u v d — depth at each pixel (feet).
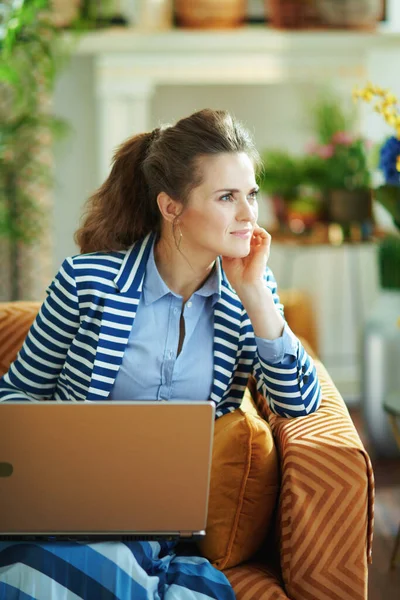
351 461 6.61
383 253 14.32
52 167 16.81
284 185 15.56
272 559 7.46
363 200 15.25
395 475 13.32
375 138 16.66
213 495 6.89
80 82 17.47
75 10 15.92
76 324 7.22
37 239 16.40
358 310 18.06
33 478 6.15
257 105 18.24
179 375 7.29
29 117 15.03
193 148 6.94
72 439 6.08
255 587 6.66
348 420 7.25
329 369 18.10
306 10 16.39
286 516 6.66
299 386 7.34
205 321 7.45
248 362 7.59
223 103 18.28
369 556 6.82
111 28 16.28
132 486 6.20
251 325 7.53
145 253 7.39
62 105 17.49
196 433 6.10
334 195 15.37
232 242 6.97
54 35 14.08
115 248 7.61
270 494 7.00
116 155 7.68
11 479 6.15
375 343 13.97
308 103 17.28
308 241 15.26
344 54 16.84
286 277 18.39
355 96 9.28
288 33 16.52
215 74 16.70
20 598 6.15
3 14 11.80
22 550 6.27
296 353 7.26
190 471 6.18
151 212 7.61
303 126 18.04
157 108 18.20
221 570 6.94
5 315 9.05
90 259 7.31
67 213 17.84
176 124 7.20
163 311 7.33
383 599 9.37
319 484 6.59
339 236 15.53
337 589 6.55
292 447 6.72
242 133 7.11
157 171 7.18
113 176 7.67
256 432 6.88
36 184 16.46
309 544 6.57
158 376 7.26
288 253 18.19
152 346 7.25
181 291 7.39
